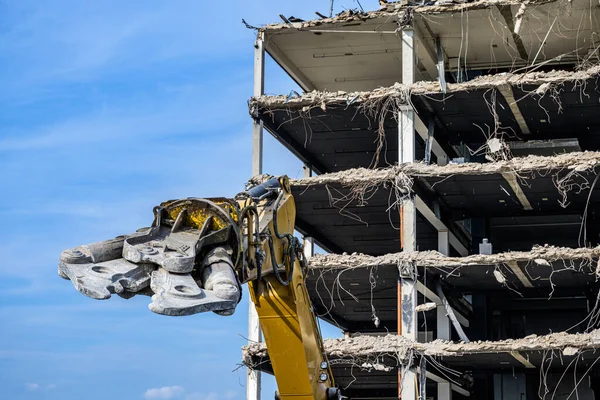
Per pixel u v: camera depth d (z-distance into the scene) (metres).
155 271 21.78
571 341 55.00
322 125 65.06
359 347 56.88
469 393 69.75
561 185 59.03
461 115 62.47
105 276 21.12
